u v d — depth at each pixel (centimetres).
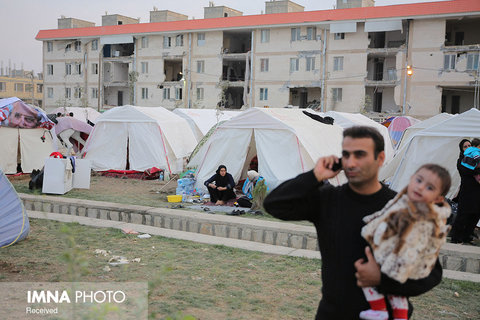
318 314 270
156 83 5125
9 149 1719
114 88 5556
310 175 262
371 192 259
